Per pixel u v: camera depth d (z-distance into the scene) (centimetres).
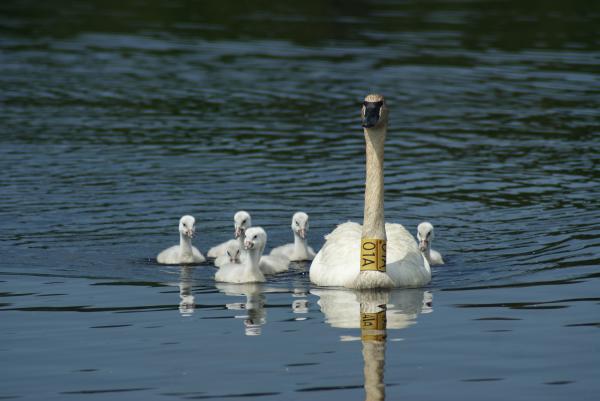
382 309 1581
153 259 1970
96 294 1689
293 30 4925
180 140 2961
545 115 3328
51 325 1492
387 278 1722
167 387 1230
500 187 2512
